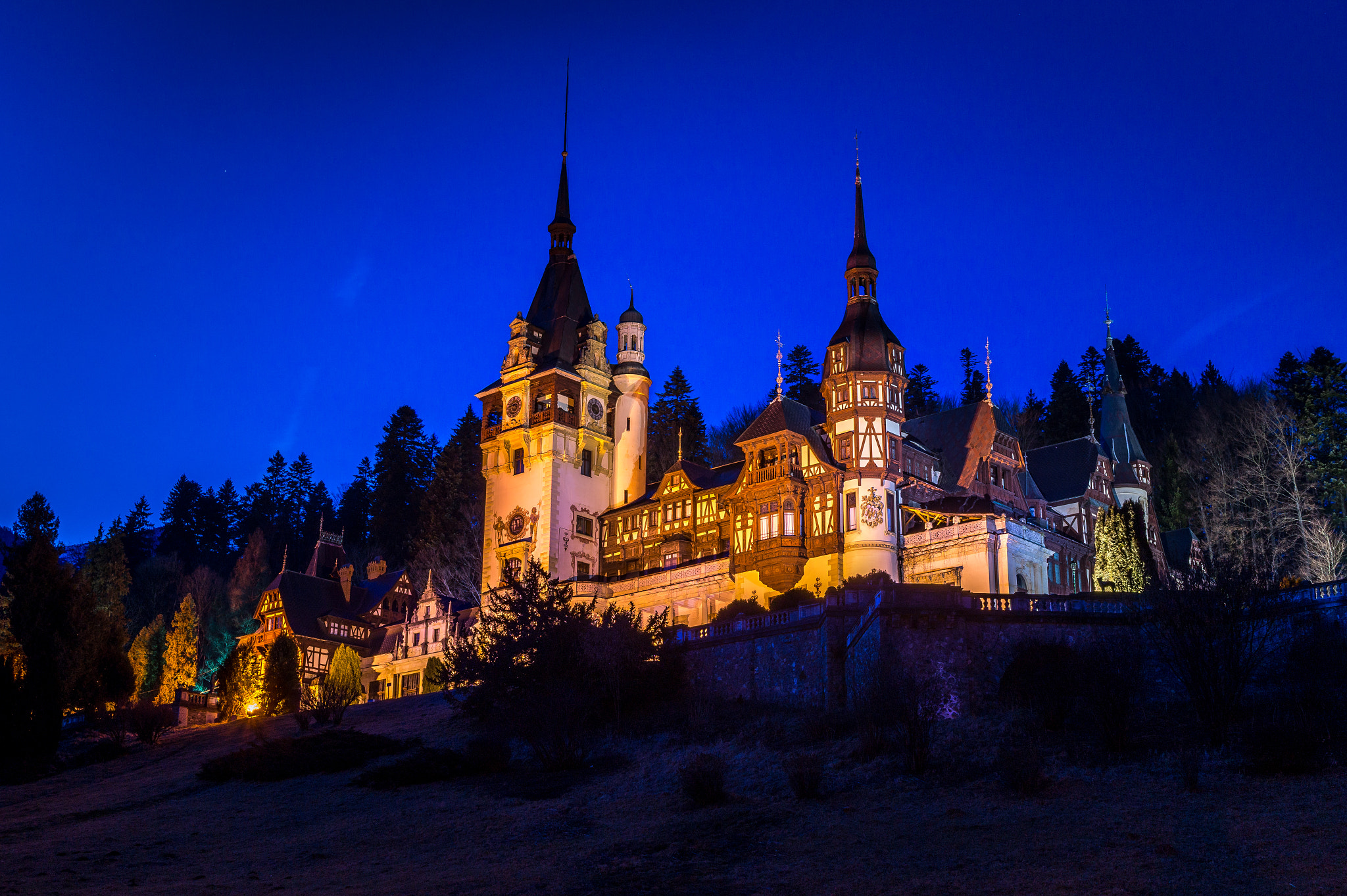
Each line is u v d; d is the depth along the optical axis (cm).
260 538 12356
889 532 6806
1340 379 7900
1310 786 3183
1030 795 3459
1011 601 4569
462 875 3316
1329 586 4119
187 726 7331
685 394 11550
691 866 3234
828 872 3055
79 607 7438
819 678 4734
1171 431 10150
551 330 9000
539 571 5525
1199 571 4038
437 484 11669
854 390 7006
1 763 6116
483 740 4859
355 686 8038
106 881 3369
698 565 7462
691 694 5200
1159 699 4184
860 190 7612
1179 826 3052
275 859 3672
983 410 7388
